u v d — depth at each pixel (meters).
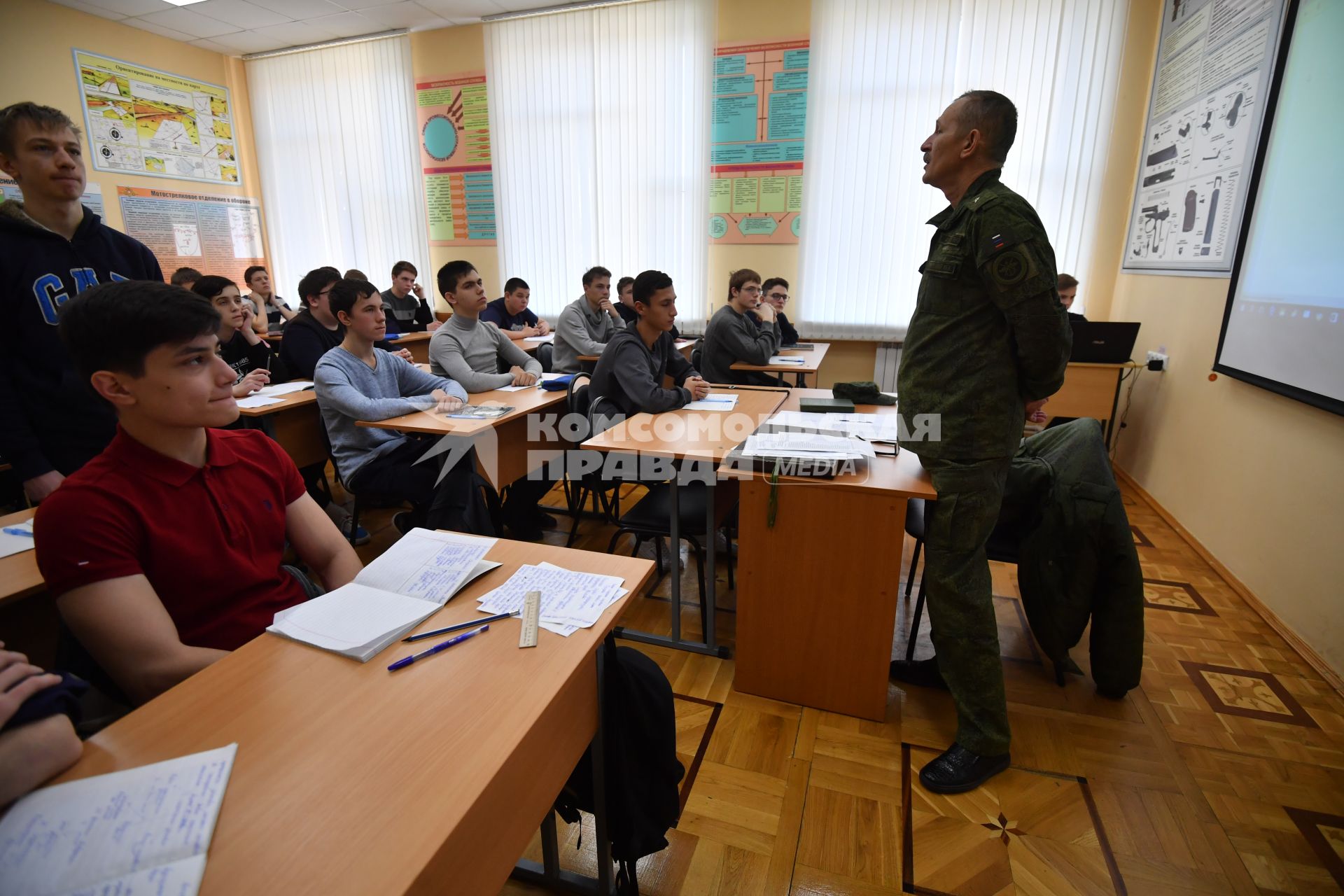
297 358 2.92
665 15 4.58
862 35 4.27
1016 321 1.34
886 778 1.54
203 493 1.00
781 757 1.61
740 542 1.75
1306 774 1.54
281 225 6.06
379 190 5.69
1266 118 2.36
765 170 4.65
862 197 4.50
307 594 1.17
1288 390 2.10
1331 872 1.29
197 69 5.46
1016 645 2.09
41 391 1.59
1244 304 2.43
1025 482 1.79
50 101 4.57
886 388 4.78
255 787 0.65
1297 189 2.14
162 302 0.88
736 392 2.66
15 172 1.56
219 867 0.56
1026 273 1.30
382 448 2.41
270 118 5.82
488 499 2.52
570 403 2.54
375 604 0.97
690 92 4.66
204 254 5.64
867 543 1.62
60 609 0.86
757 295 3.66
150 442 0.95
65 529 0.85
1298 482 2.08
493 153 5.22
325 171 5.79
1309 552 2.00
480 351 3.05
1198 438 2.83
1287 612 2.09
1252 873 1.29
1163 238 3.42
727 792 1.50
